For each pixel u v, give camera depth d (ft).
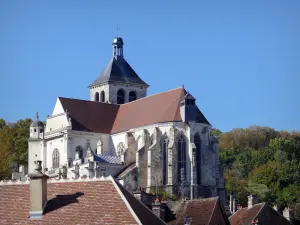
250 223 363.15
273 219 368.27
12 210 233.14
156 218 231.50
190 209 334.44
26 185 241.76
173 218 331.77
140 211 226.38
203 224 324.60
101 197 225.76
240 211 382.42
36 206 228.63
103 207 222.48
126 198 225.97
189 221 314.96
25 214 230.68
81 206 225.35
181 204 339.77
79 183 233.14
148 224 223.30
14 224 227.40
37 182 230.07
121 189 231.30
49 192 233.14
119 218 217.97
